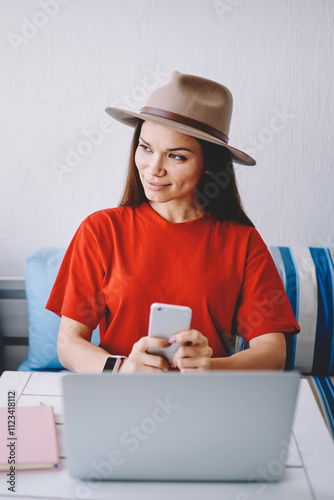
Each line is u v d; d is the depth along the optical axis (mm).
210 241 1187
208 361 928
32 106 1745
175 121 1074
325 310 1691
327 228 1840
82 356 1077
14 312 1821
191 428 755
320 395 1619
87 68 1718
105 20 1681
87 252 1184
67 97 1739
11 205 1831
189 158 1080
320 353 1708
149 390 728
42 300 1654
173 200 1183
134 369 925
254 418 751
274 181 1797
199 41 1697
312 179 1796
